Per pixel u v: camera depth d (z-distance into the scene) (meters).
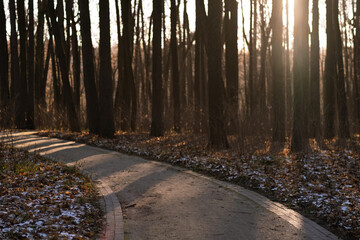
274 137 16.52
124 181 9.31
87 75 20.27
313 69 17.83
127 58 23.88
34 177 8.67
